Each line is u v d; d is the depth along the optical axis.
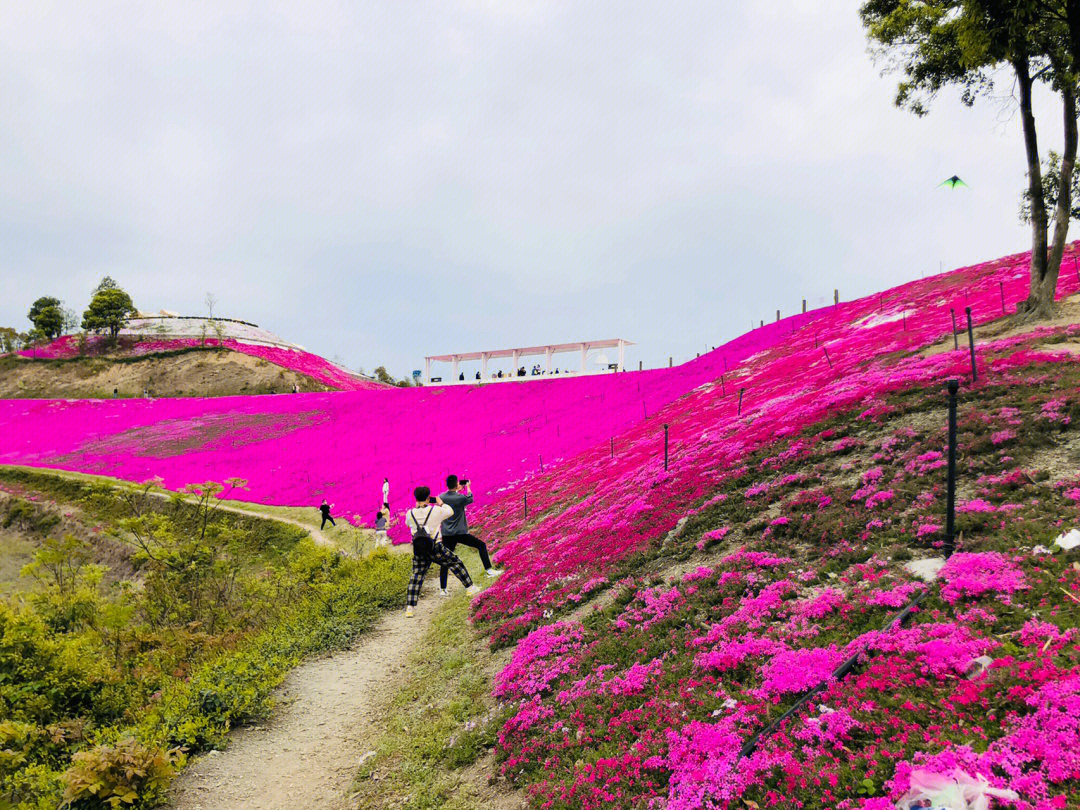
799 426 18.53
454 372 73.31
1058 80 19.97
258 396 79.75
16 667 11.79
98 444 65.88
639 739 7.52
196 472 54.19
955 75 22.53
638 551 14.52
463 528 13.29
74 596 17.14
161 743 9.73
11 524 47.16
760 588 10.45
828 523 11.80
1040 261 21.30
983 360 17.67
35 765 9.14
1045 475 10.40
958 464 12.09
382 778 9.18
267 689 12.53
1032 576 7.58
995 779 4.73
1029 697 5.41
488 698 10.87
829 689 6.81
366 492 42.72
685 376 47.72
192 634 16.62
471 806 7.88
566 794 7.05
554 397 55.25
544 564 16.88
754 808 5.59
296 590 20.55
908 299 38.59
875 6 23.91
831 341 36.50
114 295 122.38
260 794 9.04
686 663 8.84
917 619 7.69
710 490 16.42
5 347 123.50
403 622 17.55
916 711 5.98
